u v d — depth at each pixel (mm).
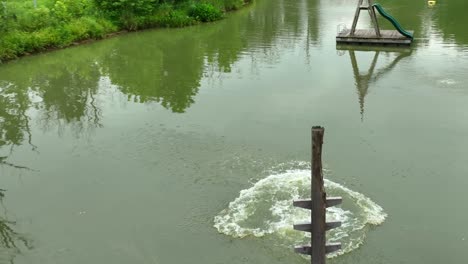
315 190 4832
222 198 9016
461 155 10398
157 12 27000
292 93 14898
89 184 9727
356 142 11203
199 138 11664
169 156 10766
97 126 12711
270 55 20156
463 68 16922
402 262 7172
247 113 13258
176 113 13461
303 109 13453
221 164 10297
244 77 16922
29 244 7871
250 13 32344
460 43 20781
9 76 17531
